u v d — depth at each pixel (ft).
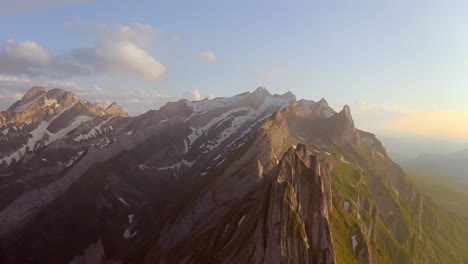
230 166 593.83
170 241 568.82
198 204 575.38
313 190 340.39
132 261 585.63
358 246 412.16
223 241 421.18
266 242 304.30
